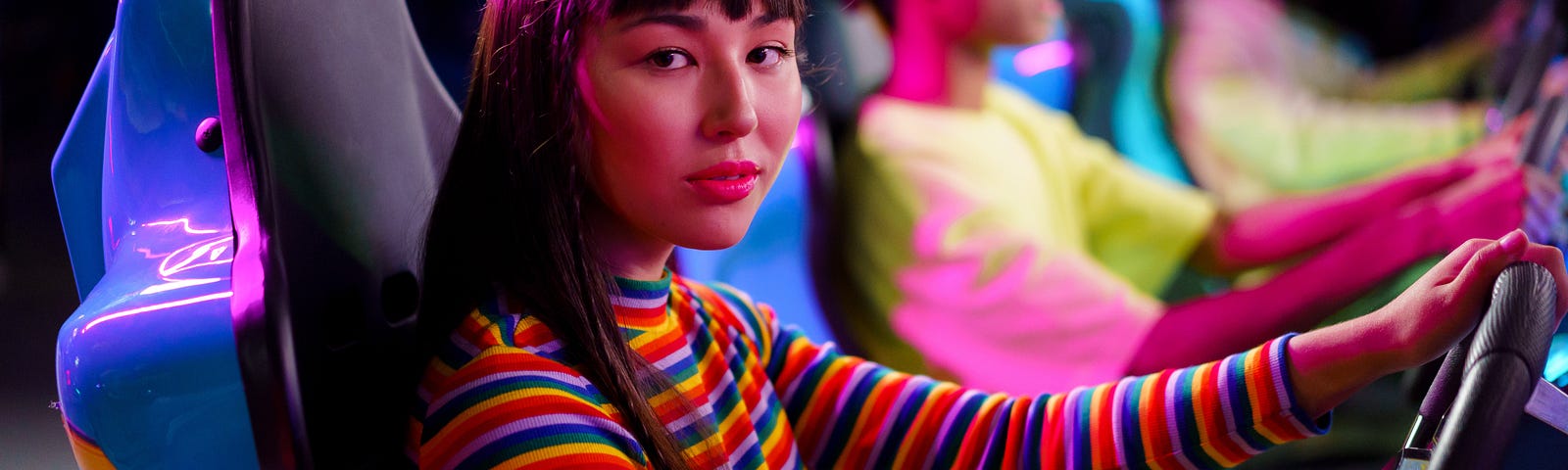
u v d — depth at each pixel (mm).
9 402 2367
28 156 3779
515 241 631
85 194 773
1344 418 2021
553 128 617
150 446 613
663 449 628
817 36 2004
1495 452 501
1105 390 754
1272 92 2348
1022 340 1987
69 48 3859
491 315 625
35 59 3834
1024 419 777
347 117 685
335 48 683
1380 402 2031
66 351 627
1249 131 2305
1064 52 2227
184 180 677
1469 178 1920
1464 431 501
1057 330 1977
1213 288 2193
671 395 674
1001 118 2121
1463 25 2344
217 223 663
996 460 780
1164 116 2291
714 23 602
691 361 713
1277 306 1885
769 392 789
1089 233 2191
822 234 2039
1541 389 601
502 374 594
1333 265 1890
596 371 624
